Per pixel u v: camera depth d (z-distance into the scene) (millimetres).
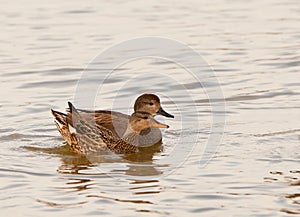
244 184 12672
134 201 12094
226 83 19922
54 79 20625
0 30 26359
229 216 11359
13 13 28906
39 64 22109
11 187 12891
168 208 11742
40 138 16266
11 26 26906
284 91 19000
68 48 23906
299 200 11883
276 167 13492
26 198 12328
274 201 11867
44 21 27625
